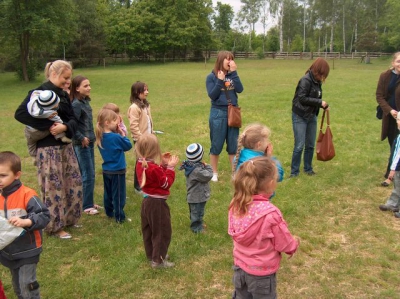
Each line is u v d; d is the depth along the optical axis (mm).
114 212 4934
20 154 8508
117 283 3662
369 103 13766
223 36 78812
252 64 46125
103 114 4723
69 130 4273
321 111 12336
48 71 4215
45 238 4488
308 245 4285
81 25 48906
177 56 60844
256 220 2568
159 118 12086
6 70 41750
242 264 2695
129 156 8172
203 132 10070
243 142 3668
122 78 30328
